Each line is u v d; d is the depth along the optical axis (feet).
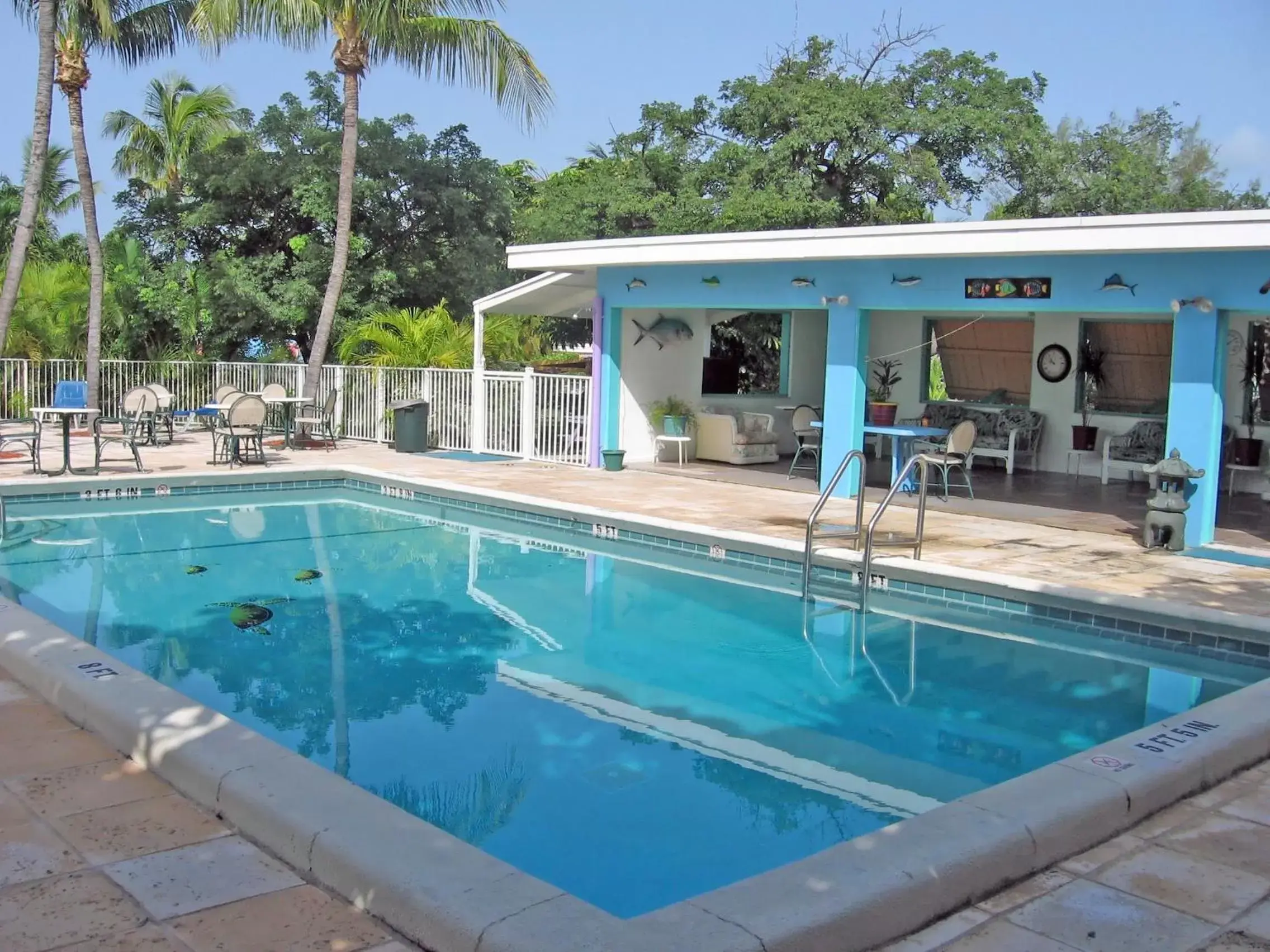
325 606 28.66
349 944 10.64
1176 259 33.30
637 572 32.83
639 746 18.97
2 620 20.83
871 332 59.00
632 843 15.19
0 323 54.08
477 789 17.01
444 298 85.87
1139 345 49.83
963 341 57.11
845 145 86.48
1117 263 34.50
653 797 16.79
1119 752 15.01
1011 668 23.73
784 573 32.22
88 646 19.04
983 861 11.85
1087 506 41.14
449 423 57.82
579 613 28.07
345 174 57.82
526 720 20.29
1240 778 15.42
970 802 13.12
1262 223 29.81
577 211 92.84
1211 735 15.72
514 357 73.10
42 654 18.53
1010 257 36.83
